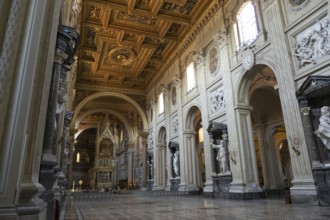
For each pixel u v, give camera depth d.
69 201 14.57
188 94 18.55
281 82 9.69
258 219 5.62
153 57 22.91
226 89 13.54
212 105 15.20
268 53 10.72
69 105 16.23
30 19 2.92
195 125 20.44
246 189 11.66
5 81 2.56
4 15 2.69
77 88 26.66
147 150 27.28
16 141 2.54
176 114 20.62
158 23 18.55
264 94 16.20
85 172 44.94
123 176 35.41
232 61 13.45
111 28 18.14
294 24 9.48
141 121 31.47
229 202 10.78
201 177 22.30
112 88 28.03
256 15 11.62
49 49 3.96
